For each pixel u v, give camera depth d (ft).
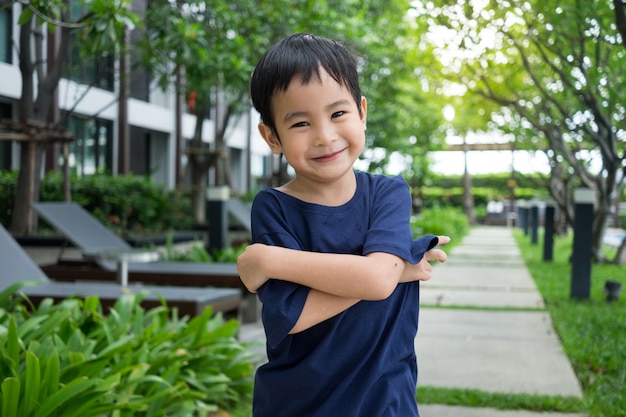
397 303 4.58
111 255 19.04
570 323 19.66
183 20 25.80
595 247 36.78
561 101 26.66
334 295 4.17
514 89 30.53
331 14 32.35
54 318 10.20
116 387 9.18
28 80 29.86
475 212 113.09
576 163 31.78
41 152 32.37
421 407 12.27
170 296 15.60
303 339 4.42
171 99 59.36
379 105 50.49
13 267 17.01
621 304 23.53
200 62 26.53
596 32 18.15
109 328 10.97
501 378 14.24
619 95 19.25
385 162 56.54
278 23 31.71
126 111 50.98
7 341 8.91
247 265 4.27
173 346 11.19
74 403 8.16
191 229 45.47
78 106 45.16
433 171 91.91
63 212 25.16
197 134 47.44
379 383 4.47
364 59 42.52
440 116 69.05
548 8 18.28
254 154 84.12
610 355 15.25
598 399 12.26
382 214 4.42
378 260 4.16
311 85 4.06
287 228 4.40
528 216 70.18
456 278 32.27
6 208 34.65
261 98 4.24
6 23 38.58
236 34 30.07
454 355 16.38
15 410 7.78
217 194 27.14
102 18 13.19
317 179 4.25
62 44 30.53
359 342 4.39
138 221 42.52
